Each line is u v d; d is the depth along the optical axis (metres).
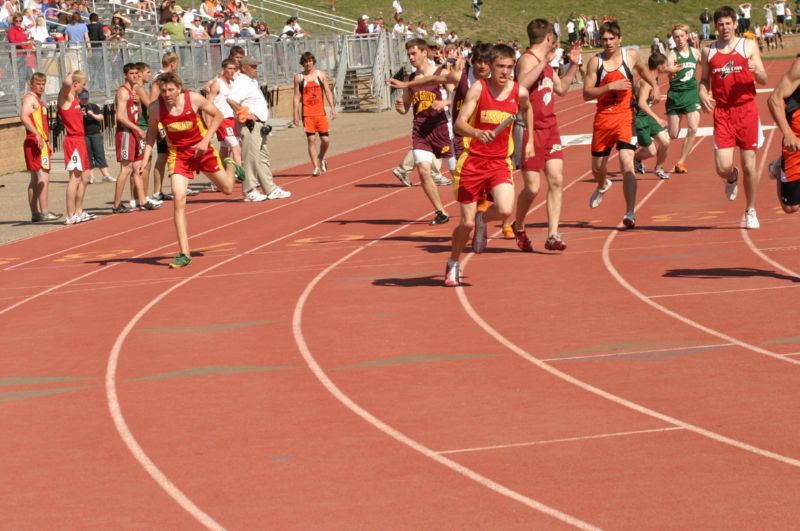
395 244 16.08
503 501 6.33
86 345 10.91
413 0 90.56
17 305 13.30
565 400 8.28
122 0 48.66
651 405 8.06
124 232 19.30
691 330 10.19
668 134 22.56
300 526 6.10
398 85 16.59
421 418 8.02
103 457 7.48
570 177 23.39
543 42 13.87
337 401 8.55
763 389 8.30
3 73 30.14
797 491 6.25
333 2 80.06
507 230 15.88
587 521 5.98
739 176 21.81
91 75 33.28
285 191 22.94
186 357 10.20
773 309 10.79
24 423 8.40
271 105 47.16
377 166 28.88
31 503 6.66
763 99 43.22
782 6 92.31
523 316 11.07
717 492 6.29
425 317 11.24
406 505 6.34
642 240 15.06
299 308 12.03
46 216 21.16
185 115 14.91
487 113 11.92
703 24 89.06
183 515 6.34
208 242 17.58
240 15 54.41
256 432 7.88
